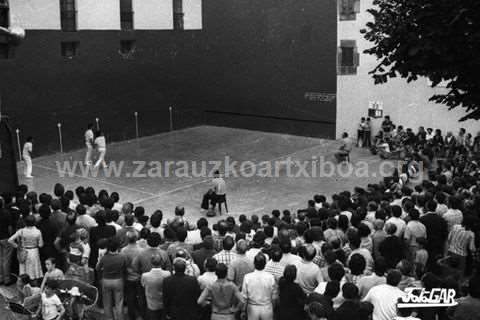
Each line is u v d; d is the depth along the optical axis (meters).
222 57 32.19
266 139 29.50
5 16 8.94
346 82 27.80
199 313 7.99
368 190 15.30
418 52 7.84
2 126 15.06
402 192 13.92
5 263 11.11
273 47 30.16
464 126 24.62
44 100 25.53
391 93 26.41
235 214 18.75
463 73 7.92
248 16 30.75
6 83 24.09
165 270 8.66
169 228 9.62
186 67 31.64
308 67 29.06
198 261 8.74
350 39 27.27
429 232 10.73
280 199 20.20
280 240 8.27
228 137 30.12
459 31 7.53
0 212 11.08
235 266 8.00
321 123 29.16
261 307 7.46
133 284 9.02
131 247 9.05
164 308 7.74
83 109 27.09
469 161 19.22
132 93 29.08
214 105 32.88
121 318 8.95
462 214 11.23
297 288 7.42
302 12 28.75
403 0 8.07
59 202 10.83
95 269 9.97
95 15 26.94
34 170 23.53
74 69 26.50
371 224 10.77
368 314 6.57
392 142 24.72
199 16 31.88
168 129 31.23
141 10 28.89
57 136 26.22
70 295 8.64
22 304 8.62
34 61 24.95
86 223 10.56
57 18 25.52
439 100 8.44
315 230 9.10
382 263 7.45
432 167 22.05
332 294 6.93
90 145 23.70
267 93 30.83
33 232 10.36
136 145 28.33
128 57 28.64
